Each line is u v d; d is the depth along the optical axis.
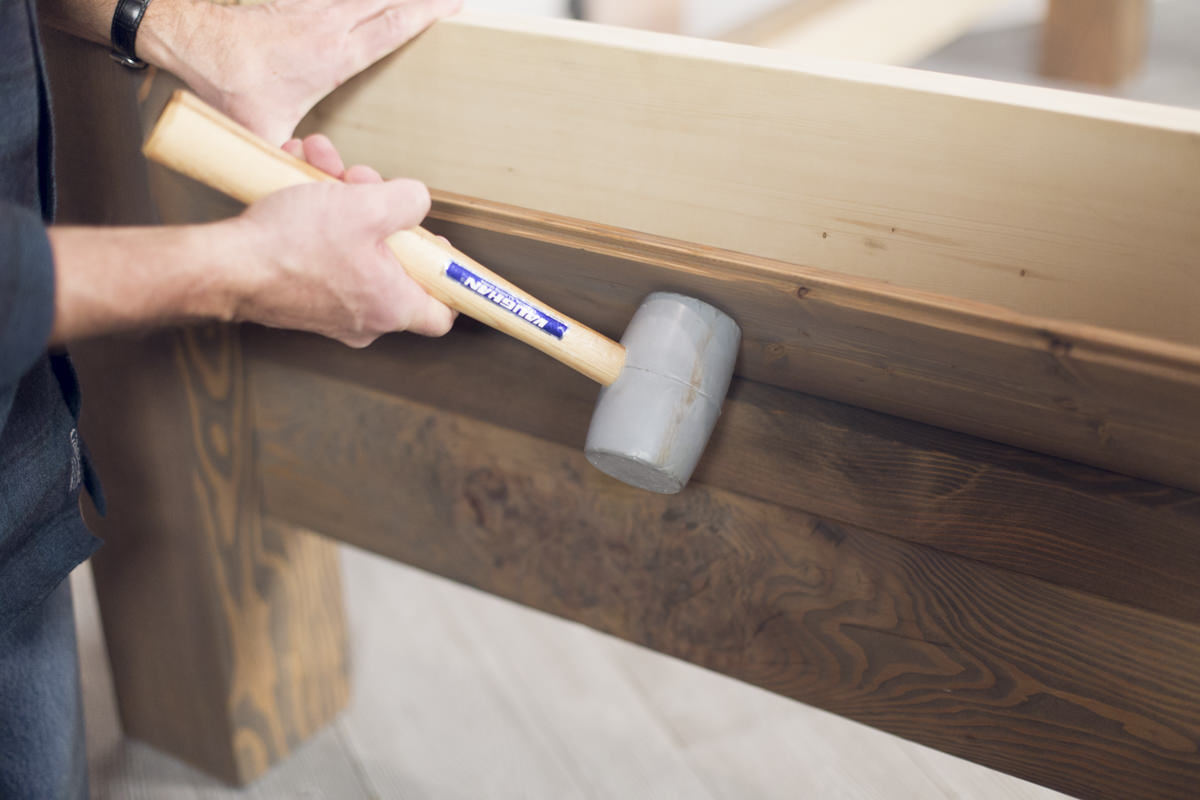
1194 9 2.17
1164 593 0.65
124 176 0.83
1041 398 0.59
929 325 0.58
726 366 0.67
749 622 0.81
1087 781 0.74
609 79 0.65
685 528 0.80
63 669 0.87
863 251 0.63
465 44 0.68
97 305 0.56
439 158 0.72
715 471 0.76
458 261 0.63
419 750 1.23
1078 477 0.64
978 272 0.60
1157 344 0.53
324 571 1.20
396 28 0.69
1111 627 0.68
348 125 0.74
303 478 0.98
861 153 0.60
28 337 0.53
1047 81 1.79
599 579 0.86
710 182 0.65
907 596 0.74
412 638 1.38
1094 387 0.56
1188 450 0.58
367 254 0.61
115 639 1.19
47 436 0.71
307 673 1.22
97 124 0.81
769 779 1.20
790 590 0.78
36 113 0.65
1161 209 0.55
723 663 0.84
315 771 1.21
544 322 0.64
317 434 0.94
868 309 0.59
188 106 0.58
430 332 0.66
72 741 0.89
